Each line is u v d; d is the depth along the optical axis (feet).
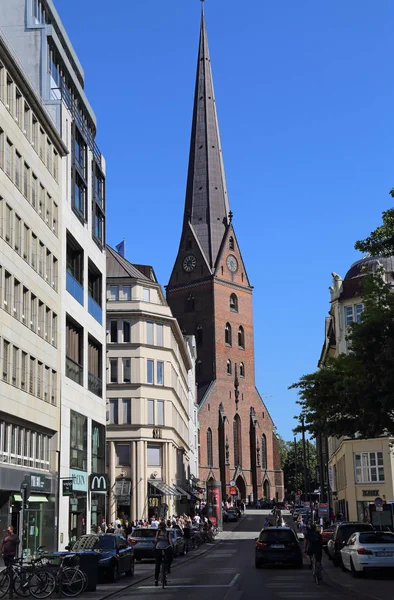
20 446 128.57
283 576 106.01
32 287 134.72
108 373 247.50
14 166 127.65
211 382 462.19
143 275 268.41
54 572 79.56
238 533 281.54
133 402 246.88
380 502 150.51
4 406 118.62
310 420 113.80
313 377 113.09
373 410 94.63
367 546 98.22
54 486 143.64
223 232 489.67
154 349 254.88
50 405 143.84
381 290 97.76
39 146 142.82
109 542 106.11
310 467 593.42
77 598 77.66
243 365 485.15
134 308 251.60
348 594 78.89
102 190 197.77
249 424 479.41
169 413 255.09
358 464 206.18
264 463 485.15
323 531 161.07
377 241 89.56
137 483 242.17
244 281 496.64
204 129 497.05
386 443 199.93
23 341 128.77
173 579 104.12
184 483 312.71
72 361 161.58
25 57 156.35
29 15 158.30
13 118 127.85
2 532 117.50
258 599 74.33
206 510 293.02
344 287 224.53
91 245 181.47
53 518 142.10
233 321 483.92
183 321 484.33
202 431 445.78
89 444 172.65
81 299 170.09
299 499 404.16
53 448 146.30
